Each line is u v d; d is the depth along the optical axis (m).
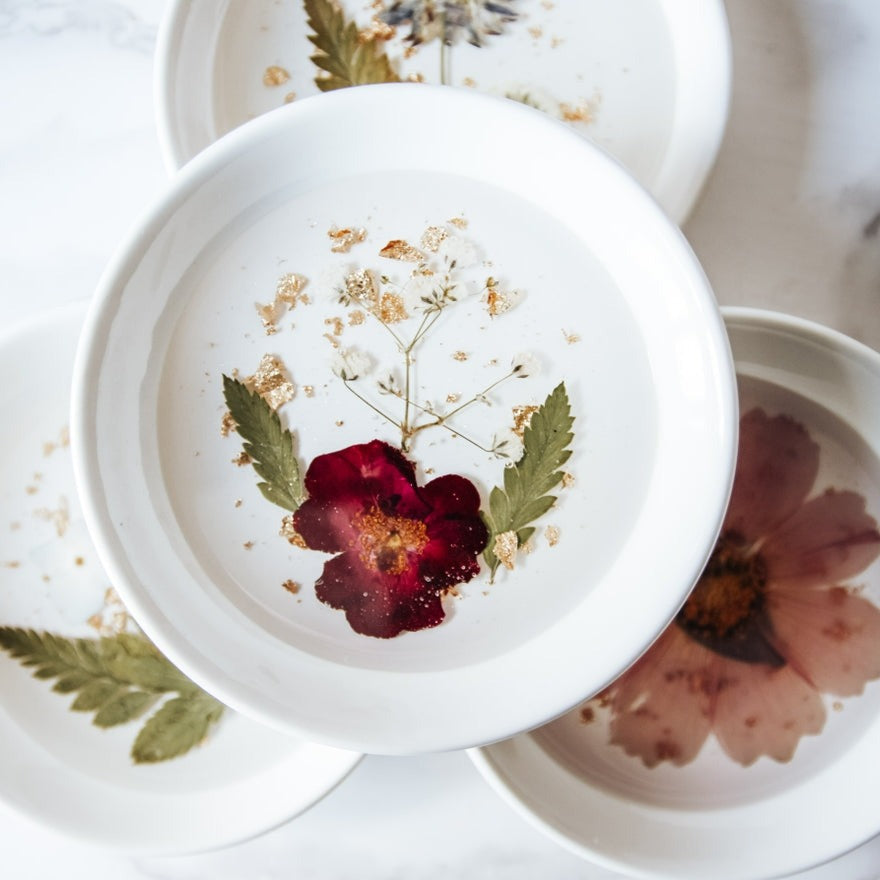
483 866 0.29
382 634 0.23
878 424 0.26
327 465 0.24
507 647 0.23
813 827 0.27
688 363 0.23
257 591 0.24
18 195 0.28
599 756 0.27
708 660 0.27
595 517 0.24
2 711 0.27
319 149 0.23
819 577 0.27
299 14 0.27
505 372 0.24
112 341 0.23
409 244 0.24
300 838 0.29
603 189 0.23
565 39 0.27
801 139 0.28
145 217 0.23
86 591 0.28
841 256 0.28
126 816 0.27
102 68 0.28
